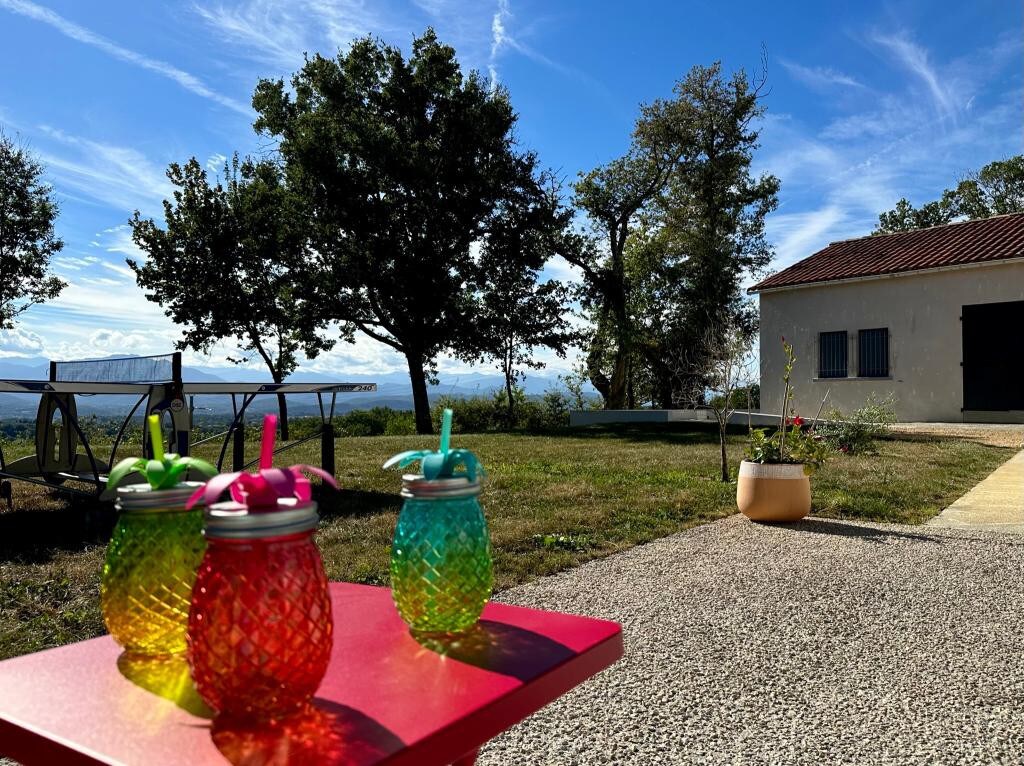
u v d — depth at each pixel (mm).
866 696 2957
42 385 4793
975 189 35750
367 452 12062
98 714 896
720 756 2486
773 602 4203
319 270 20844
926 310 17906
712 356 10281
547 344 22828
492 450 12391
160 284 20484
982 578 4664
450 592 1127
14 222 22906
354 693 941
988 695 2955
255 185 20859
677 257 25359
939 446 12344
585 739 2598
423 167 19891
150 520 1058
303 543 867
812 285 19469
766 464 6488
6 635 3453
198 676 839
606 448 12750
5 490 6574
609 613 4020
